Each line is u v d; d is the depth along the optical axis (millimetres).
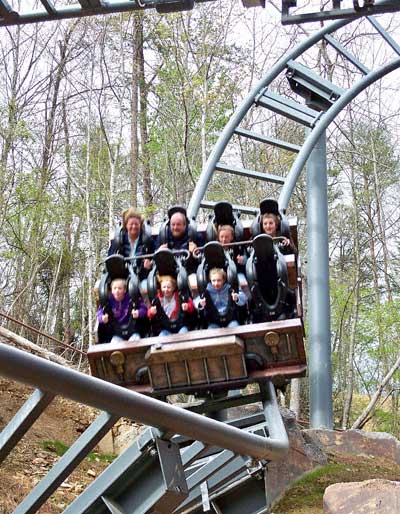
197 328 9133
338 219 38281
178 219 9805
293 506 10461
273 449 6473
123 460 5785
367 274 36531
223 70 28500
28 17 7445
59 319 34156
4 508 9633
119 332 9062
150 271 9328
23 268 32281
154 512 5738
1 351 4047
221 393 9406
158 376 8828
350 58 16484
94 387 4570
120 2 7391
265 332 8695
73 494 10672
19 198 28859
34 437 12266
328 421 13750
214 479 8836
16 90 30453
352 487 7676
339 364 27188
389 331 24172
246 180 31016
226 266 9039
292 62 16453
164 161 32906
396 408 26172
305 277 25469
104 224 35375
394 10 7699
